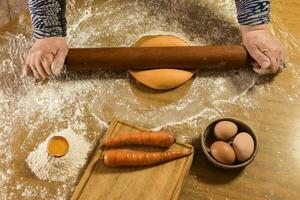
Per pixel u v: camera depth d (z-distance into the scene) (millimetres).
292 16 815
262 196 654
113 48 741
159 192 639
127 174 654
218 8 825
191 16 817
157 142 666
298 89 745
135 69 753
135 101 739
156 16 818
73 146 694
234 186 662
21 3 1163
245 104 731
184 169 654
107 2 833
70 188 664
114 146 671
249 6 750
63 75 763
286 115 722
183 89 748
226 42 790
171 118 721
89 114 727
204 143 665
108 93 747
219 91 745
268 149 691
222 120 673
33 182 670
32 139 706
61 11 753
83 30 804
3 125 720
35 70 740
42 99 742
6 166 684
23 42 793
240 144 639
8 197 659
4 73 769
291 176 669
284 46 786
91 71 767
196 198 653
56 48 734
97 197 638
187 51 734
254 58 734
